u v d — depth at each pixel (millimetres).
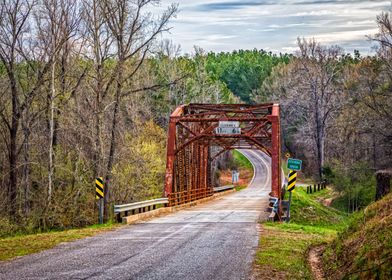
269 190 69000
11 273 10898
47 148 35031
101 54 32938
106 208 33500
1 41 31328
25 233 29234
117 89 32969
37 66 33594
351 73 92750
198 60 96875
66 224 32969
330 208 44375
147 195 42469
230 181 87375
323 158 80688
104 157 33594
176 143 35781
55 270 11234
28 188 33000
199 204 39500
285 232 18875
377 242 9867
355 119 60656
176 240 16344
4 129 34438
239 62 171250
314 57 81562
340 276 10344
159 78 73688
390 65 54969
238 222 22938
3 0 31203
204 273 10953
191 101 80562
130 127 47625
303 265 11906
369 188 52625
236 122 34344
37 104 36219
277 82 123188
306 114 94750
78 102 35688
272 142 33500
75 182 34906
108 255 13312
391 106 53750
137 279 10336
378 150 60250
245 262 12219
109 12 32125
